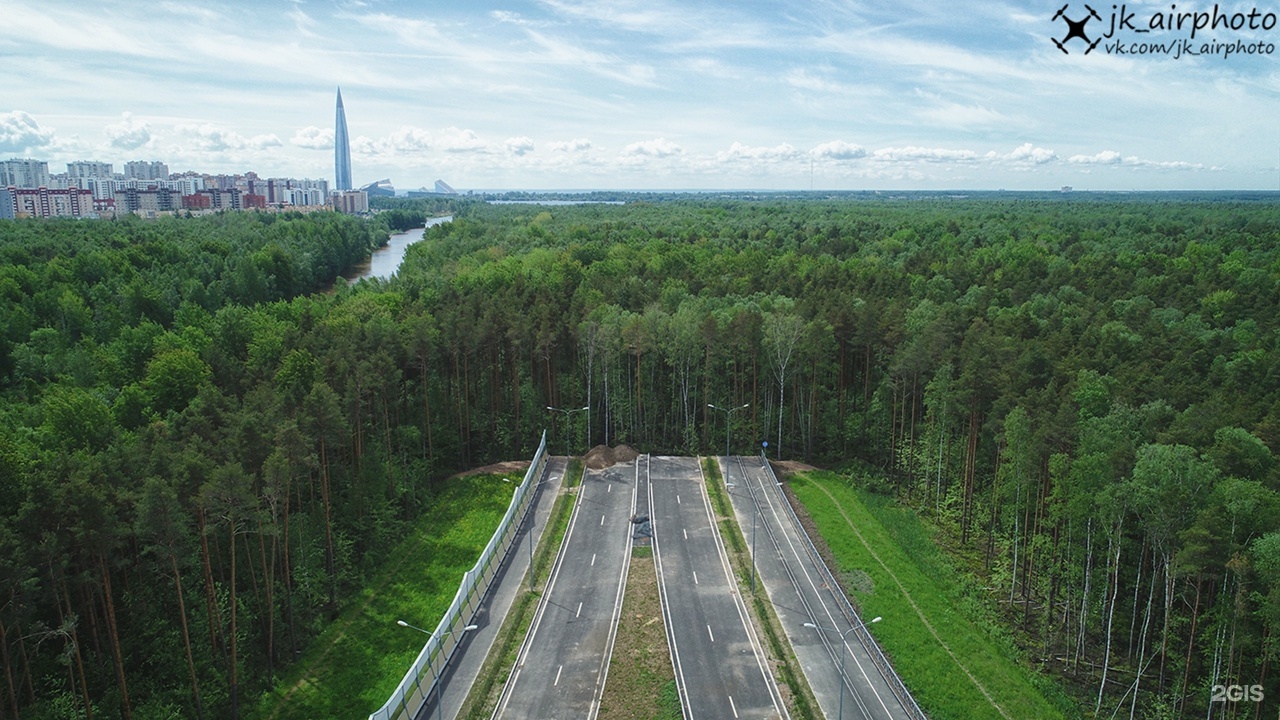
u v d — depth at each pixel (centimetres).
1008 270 15538
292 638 6378
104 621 5853
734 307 12000
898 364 9350
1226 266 15062
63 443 7200
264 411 7144
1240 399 7719
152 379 8831
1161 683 5825
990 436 8394
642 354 11344
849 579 7431
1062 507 6294
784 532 8381
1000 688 5978
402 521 8462
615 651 6259
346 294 15412
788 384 10981
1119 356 9469
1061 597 7088
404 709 5372
